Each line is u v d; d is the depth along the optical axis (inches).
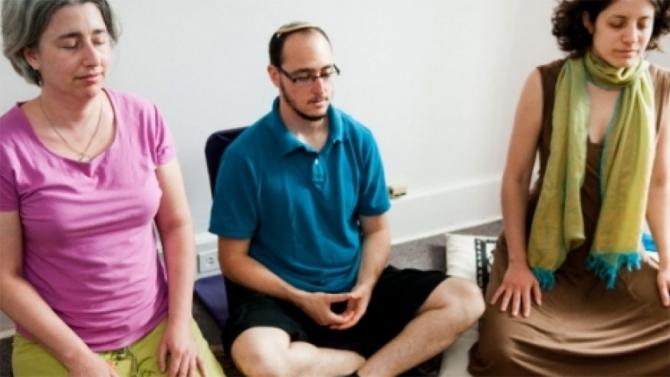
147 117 55.1
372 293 68.6
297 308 64.9
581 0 63.2
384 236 69.9
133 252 54.3
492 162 102.4
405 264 91.5
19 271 51.8
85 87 48.8
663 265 66.9
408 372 66.5
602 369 63.1
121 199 52.2
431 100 93.6
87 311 53.6
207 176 82.3
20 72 50.9
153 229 57.7
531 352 63.1
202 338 60.0
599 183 67.2
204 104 78.9
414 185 98.0
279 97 63.7
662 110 66.2
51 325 51.1
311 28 60.6
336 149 64.4
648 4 59.9
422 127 94.7
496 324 65.1
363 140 65.9
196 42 75.6
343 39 84.1
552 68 67.6
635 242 67.2
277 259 66.5
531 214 72.1
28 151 49.7
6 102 68.9
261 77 80.7
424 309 65.3
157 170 56.2
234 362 60.1
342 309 66.8
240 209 63.5
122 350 55.1
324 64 59.5
